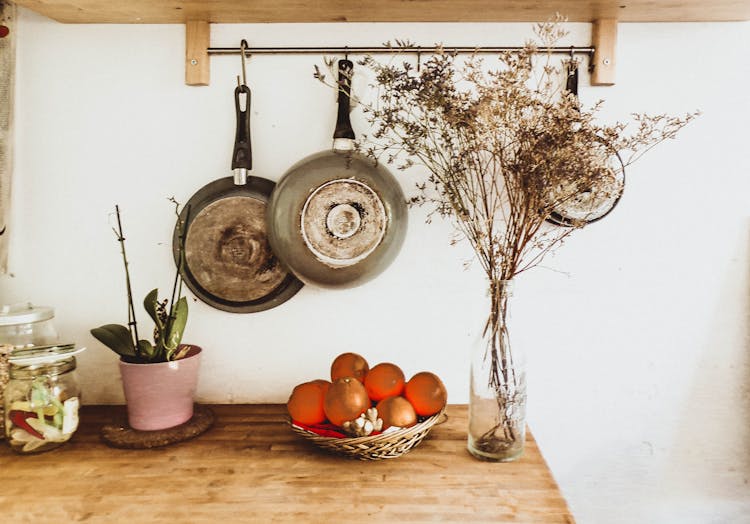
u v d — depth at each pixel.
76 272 1.20
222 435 1.03
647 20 1.14
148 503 0.79
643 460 1.22
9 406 0.95
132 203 1.19
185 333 1.20
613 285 1.19
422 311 1.20
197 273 1.17
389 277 1.19
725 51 1.15
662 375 1.20
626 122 1.17
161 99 1.18
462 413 1.16
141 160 1.18
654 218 1.18
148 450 0.97
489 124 0.87
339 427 0.95
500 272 0.95
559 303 1.20
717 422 1.20
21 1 1.04
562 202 0.87
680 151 1.17
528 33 1.15
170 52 1.17
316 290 1.20
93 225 1.20
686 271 1.19
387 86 1.15
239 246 1.17
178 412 1.03
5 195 1.17
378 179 1.09
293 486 0.84
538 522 0.75
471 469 0.90
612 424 1.22
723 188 1.17
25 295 1.20
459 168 0.99
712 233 1.18
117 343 1.01
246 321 1.20
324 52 1.15
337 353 1.21
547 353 1.20
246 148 1.11
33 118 1.18
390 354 1.21
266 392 1.21
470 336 1.20
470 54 1.15
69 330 1.20
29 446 0.94
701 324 1.20
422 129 1.01
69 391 0.99
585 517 1.23
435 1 1.03
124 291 1.20
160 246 1.20
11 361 0.93
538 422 1.22
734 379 1.20
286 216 1.09
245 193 1.16
